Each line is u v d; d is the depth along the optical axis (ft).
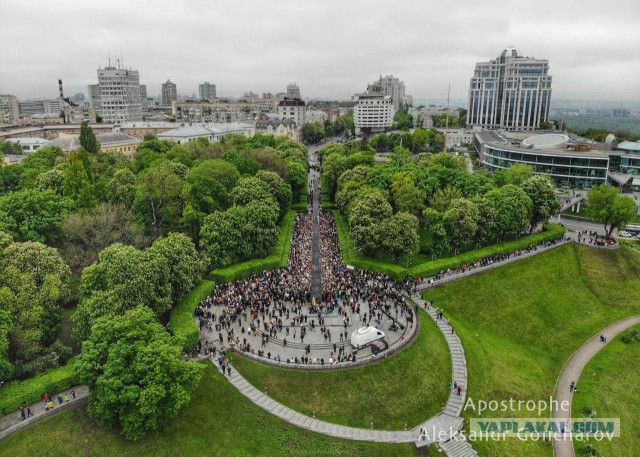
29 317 246.47
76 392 228.22
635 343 342.03
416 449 224.94
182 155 564.71
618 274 426.10
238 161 540.52
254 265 361.10
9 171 490.49
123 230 361.30
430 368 268.41
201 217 385.50
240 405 233.55
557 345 338.34
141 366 206.90
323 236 474.08
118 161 586.86
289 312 303.89
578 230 514.68
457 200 412.16
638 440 262.47
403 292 344.49
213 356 258.16
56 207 361.10
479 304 354.54
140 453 207.00
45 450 201.77
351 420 234.58
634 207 460.14
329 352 266.36
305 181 647.97
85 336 248.32
